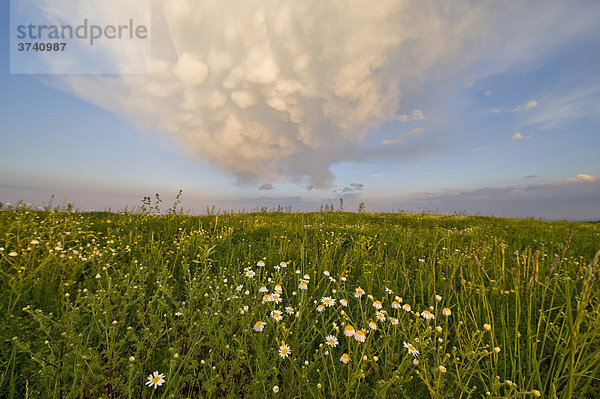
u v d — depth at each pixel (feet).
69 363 5.36
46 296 8.87
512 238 24.44
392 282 12.35
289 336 7.79
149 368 6.23
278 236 19.95
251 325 6.86
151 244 14.73
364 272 13.14
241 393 6.06
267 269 13.67
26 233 13.73
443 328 8.36
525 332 8.65
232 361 5.50
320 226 25.36
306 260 15.43
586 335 6.28
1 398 5.53
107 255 12.35
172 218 24.18
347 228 24.34
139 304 7.39
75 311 5.96
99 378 5.02
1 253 10.69
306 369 5.78
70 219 17.53
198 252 14.99
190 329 6.49
